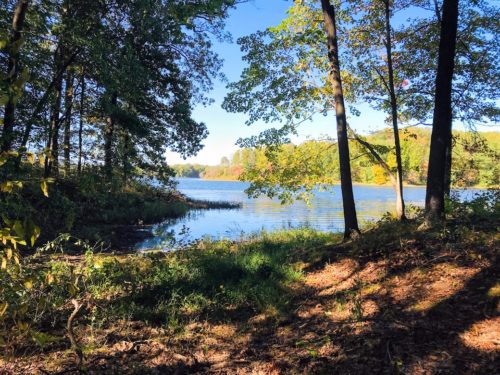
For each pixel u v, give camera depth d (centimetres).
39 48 1373
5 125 955
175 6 920
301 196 1334
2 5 1229
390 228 1033
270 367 459
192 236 1792
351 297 660
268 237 1388
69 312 591
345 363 449
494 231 789
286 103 1337
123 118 2073
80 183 1326
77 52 1551
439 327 495
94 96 1966
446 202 1106
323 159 1327
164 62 2216
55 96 1606
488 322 485
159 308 636
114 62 1514
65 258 991
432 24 1293
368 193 6181
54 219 1267
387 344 468
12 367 427
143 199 2909
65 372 420
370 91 1407
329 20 1053
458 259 691
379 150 1322
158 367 455
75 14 1459
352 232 1033
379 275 729
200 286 756
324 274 815
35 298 546
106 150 2125
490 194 1079
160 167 2698
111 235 1591
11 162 652
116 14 1650
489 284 574
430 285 625
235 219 2555
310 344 509
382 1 1216
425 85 1374
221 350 514
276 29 1247
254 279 806
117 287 714
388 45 1207
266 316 629
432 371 407
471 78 1329
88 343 502
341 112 1055
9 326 483
